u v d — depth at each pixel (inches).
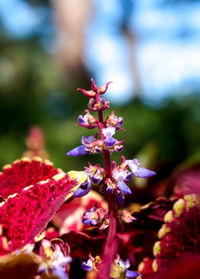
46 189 8.7
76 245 9.0
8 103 88.0
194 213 8.7
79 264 9.2
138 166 8.2
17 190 9.6
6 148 74.7
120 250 9.7
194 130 44.6
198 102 58.7
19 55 142.8
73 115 84.6
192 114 55.3
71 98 95.1
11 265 7.2
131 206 13.7
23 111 86.0
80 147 8.3
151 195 13.7
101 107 8.3
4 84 127.3
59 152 66.4
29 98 96.3
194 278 6.5
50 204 8.6
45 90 119.4
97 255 8.8
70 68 145.5
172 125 52.5
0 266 7.2
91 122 8.4
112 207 8.2
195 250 8.6
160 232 8.7
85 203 11.9
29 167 9.8
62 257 7.6
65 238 8.9
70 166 58.6
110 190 8.0
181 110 56.0
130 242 9.8
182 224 8.7
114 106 69.2
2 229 8.8
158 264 8.5
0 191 9.6
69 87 121.3
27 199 8.8
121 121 8.4
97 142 8.2
